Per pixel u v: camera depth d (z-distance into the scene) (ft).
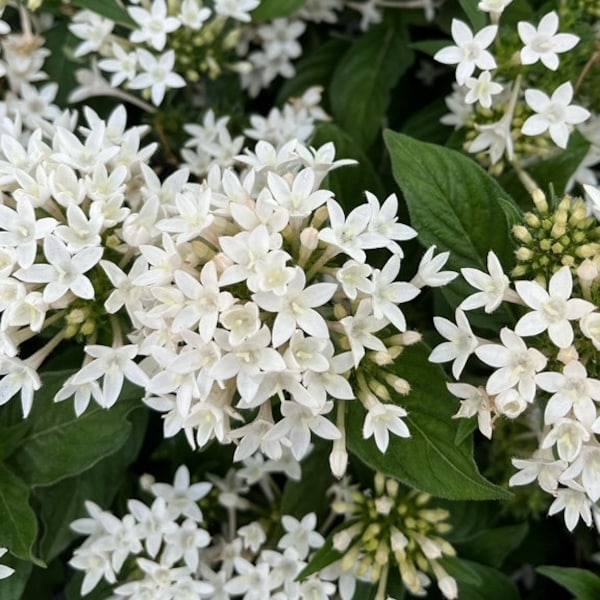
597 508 1.03
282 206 0.97
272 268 0.94
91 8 1.16
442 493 0.99
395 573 1.14
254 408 1.02
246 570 1.12
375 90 1.33
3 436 1.08
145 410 1.16
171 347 0.96
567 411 0.94
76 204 1.00
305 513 1.16
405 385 0.99
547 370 0.99
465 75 1.09
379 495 1.13
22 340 1.01
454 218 1.05
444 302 1.13
